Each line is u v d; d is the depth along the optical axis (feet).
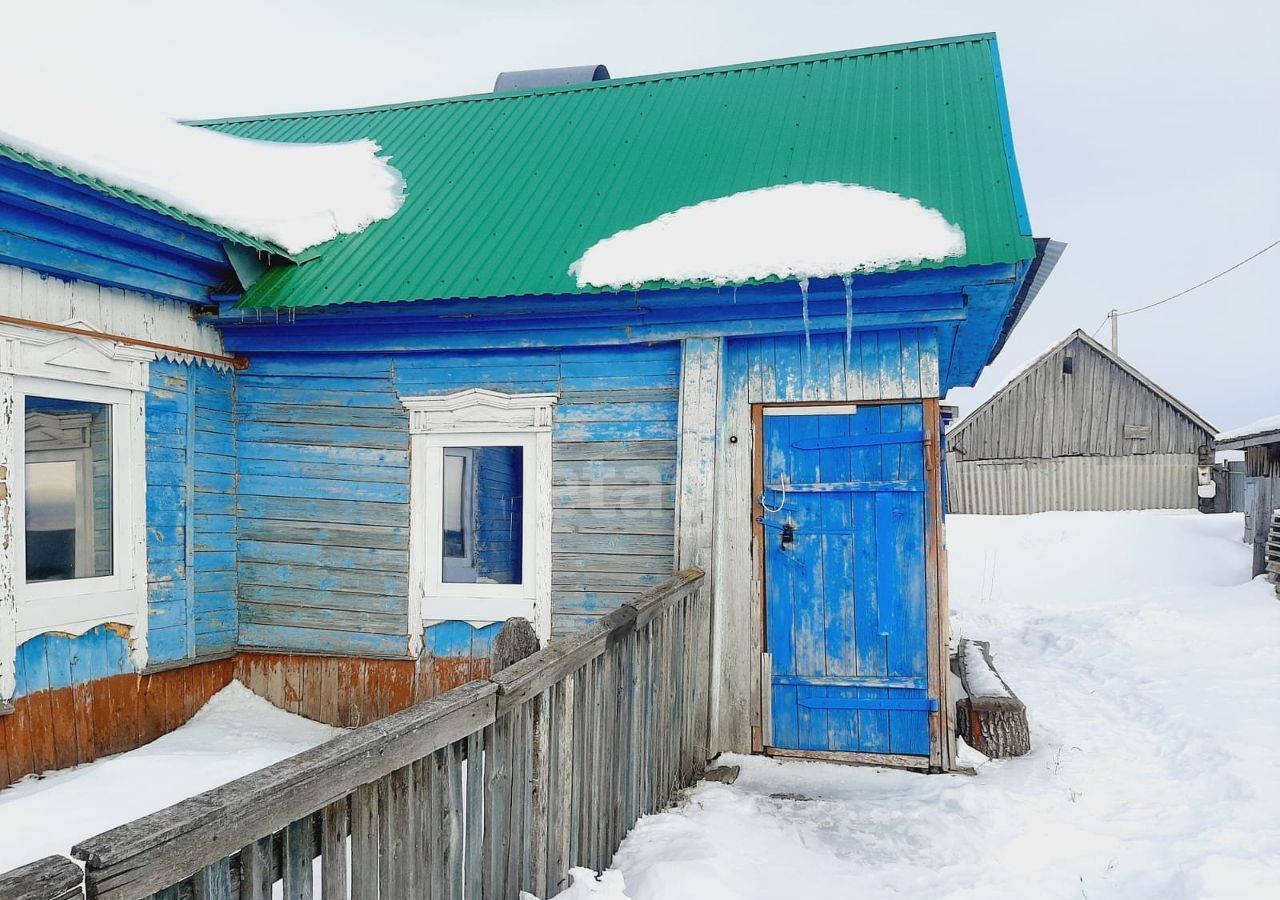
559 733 10.95
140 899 5.01
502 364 21.93
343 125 32.17
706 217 20.57
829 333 19.79
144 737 19.97
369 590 22.41
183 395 21.43
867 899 12.12
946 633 19.06
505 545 22.08
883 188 20.67
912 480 19.26
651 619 14.78
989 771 18.49
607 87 30.71
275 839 6.39
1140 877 12.74
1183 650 30.81
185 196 19.65
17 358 17.10
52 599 17.76
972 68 26.50
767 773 18.44
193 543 21.58
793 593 19.75
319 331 22.30
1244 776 16.66
